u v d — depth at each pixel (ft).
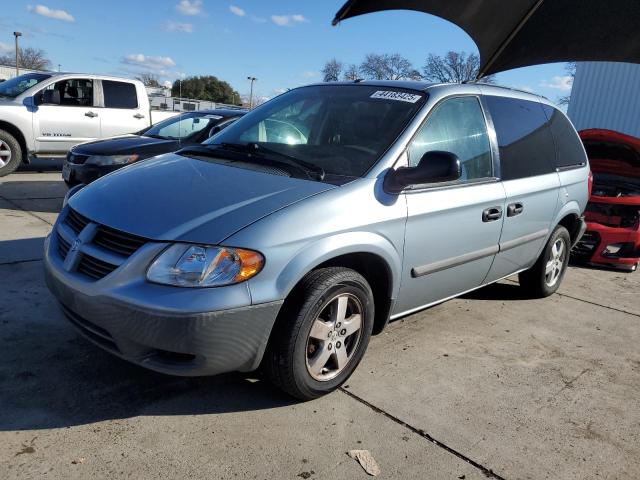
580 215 17.43
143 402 9.40
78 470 7.64
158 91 178.40
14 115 30.27
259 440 8.66
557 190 15.46
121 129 33.81
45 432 8.38
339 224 9.29
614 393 11.36
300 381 9.29
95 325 8.75
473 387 10.99
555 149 15.93
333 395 10.16
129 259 8.28
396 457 8.58
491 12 16.99
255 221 8.61
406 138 10.89
